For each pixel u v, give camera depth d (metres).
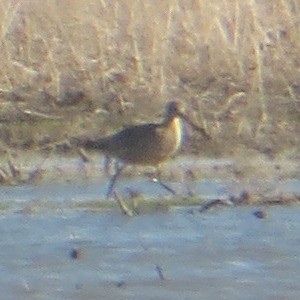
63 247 13.12
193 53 19.41
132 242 13.34
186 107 18.75
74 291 11.71
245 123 18.58
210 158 17.69
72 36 19.48
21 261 12.59
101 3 19.89
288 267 12.41
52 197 15.28
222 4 19.92
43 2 19.80
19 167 16.81
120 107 18.83
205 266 12.44
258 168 17.14
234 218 14.24
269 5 19.94
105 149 15.79
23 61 19.11
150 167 16.19
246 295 11.58
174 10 19.86
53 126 18.28
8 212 14.48
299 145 18.38
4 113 18.39
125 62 19.31
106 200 15.12
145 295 11.60
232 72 19.28
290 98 19.09
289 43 19.59
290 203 14.87
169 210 14.62
